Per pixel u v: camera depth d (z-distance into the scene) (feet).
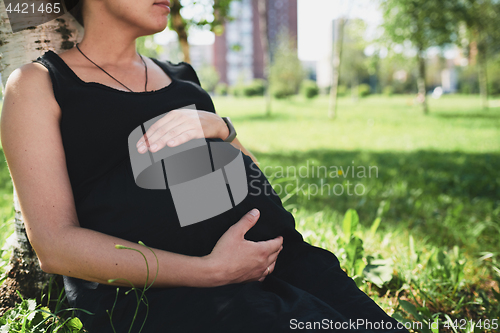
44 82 3.00
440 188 14.16
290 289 2.90
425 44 52.49
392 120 47.39
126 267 2.72
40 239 2.70
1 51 4.51
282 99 111.24
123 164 3.17
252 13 226.58
